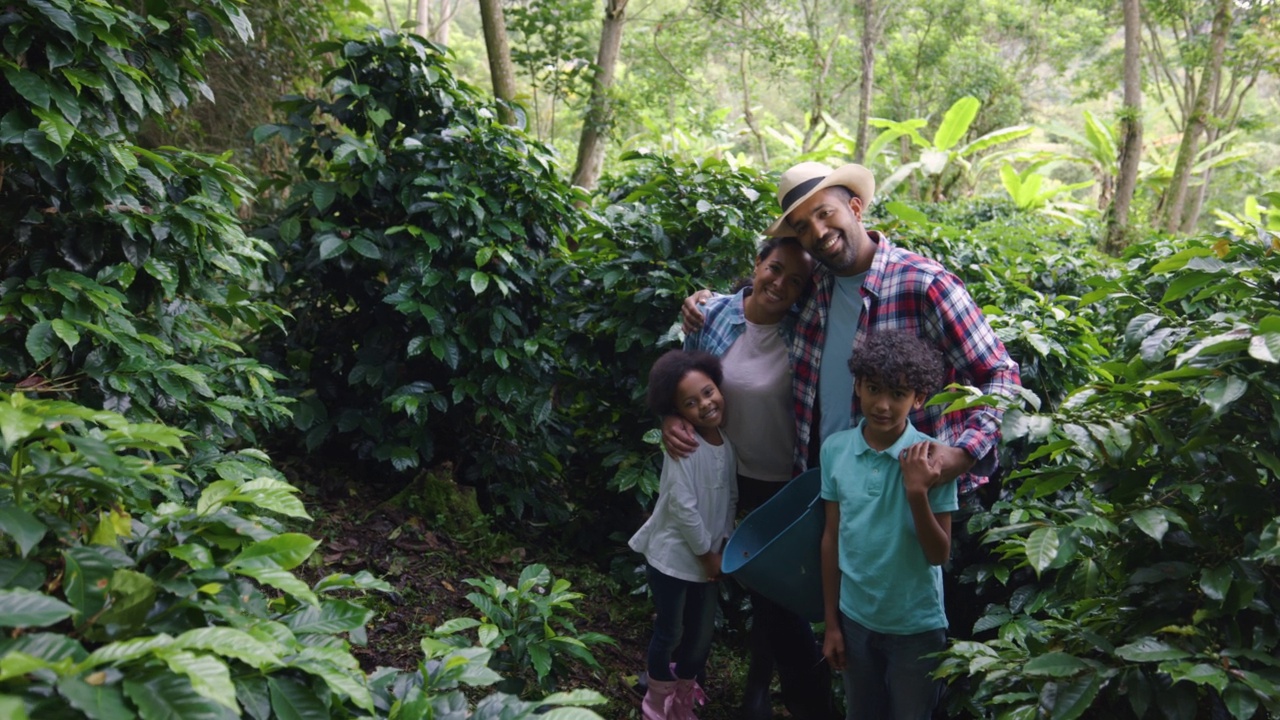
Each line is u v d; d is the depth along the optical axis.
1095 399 2.13
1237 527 1.99
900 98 23.41
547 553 3.94
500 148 3.88
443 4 15.20
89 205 2.63
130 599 1.33
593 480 4.25
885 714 2.47
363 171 3.89
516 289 3.83
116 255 2.77
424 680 1.66
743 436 2.82
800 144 19.47
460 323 3.88
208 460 2.78
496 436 4.12
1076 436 1.96
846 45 20.67
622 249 3.95
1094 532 2.02
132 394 2.60
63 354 2.56
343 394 4.09
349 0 8.30
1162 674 1.83
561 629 3.26
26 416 1.33
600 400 4.11
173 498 2.12
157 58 2.86
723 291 3.67
